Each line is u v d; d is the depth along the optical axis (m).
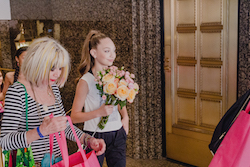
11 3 3.15
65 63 1.54
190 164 3.07
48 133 1.37
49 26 3.68
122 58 3.21
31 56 1.46
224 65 2.65
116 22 3.18
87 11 3.41
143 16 3.03
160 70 3.11
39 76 1.46
